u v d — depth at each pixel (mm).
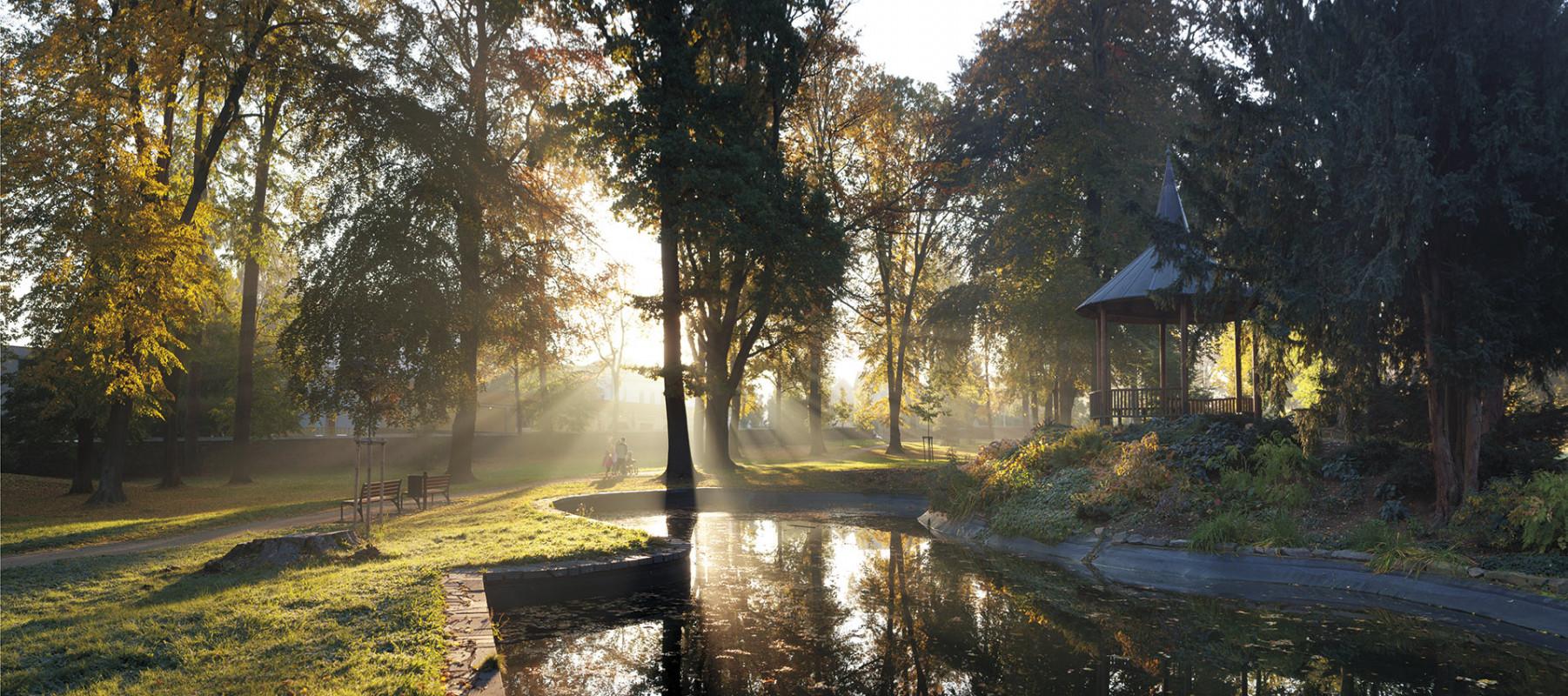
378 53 28203
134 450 39344
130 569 12031
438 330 27766
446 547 13922
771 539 18812
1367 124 12750
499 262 30625
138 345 22969
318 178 30016
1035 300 39781
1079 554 16047
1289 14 14602
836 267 28812
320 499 25906
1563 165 12203
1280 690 8258
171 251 22141
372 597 9727
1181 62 38719
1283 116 14570
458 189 28703
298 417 44344
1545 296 13359
